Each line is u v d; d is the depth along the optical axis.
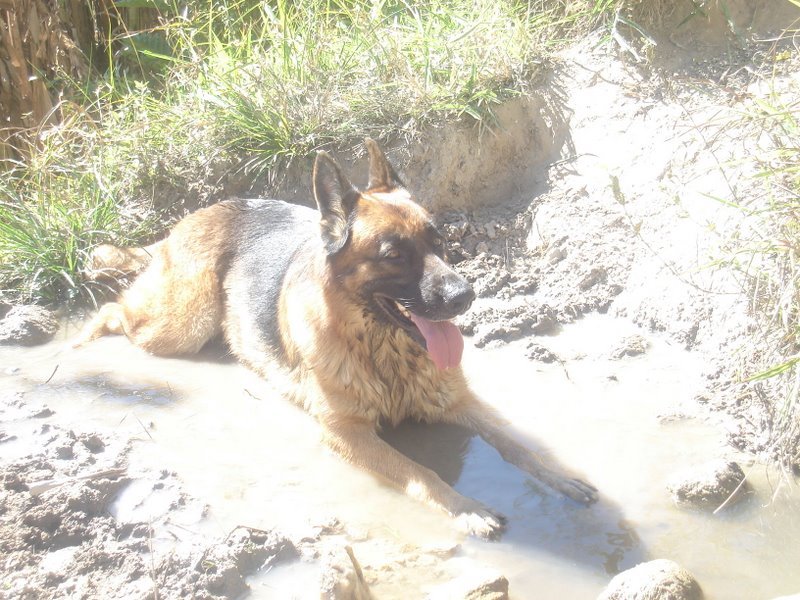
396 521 1.50
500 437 1.65
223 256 2.03
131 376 1.90
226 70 2.45
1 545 1.42
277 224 2.01
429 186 2.26
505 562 1.40
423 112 2.28
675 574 1.29
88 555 1.40
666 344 1.87
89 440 1.64
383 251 1.63
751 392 1.61
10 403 1.77
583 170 2.22
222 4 2.79
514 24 2.42
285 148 2.29
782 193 1.60
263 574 1.39
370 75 2.40
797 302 1.52
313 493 1.56
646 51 2.28
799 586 1.32
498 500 1.54
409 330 1.65
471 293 1.60
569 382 1.80
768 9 2.27
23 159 2.57
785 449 1.53
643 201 2.08
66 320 2.13
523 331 1.97
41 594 1.35
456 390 1.73
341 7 2.60
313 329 1.70
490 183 2.32
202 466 1.61
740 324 1.74
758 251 1.56
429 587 1.36
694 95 2.17
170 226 2.33
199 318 1.99
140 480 1.56
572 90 2.32
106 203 2.31
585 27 2.41
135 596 1.33
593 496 1.51
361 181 2.27
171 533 1.45
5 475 1.54
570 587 1.35
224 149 2.34
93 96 2.74
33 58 2.70
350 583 1.28
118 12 2.79
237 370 1.94
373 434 1.67
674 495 1.49
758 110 1.75
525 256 2.16
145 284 2.07
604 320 1.98
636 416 1.69
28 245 2.22
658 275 1.94
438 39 2.41
